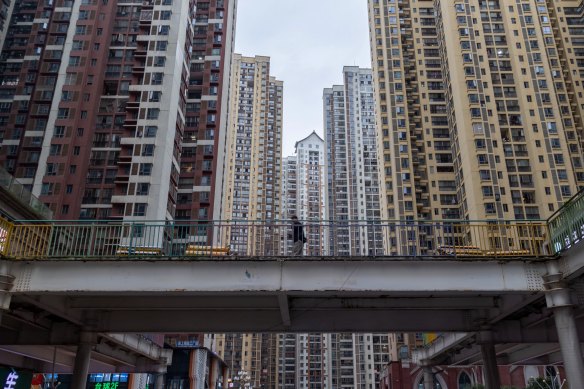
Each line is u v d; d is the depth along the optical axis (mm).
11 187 28531
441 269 17406
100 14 88375
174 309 20391
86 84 83312
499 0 96625
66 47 85312
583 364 15953
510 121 88312
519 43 93062
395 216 95938
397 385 80312
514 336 22016
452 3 96938
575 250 15984
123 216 72125
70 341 21141
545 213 82125
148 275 17047
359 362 134000
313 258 17297
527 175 85000
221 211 98938
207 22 107312
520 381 62031
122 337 25406
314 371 155000
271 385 154875
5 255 16812
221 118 100812
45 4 90875
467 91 90312
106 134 81312
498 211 82625
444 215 95688
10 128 83062
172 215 79250
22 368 28250
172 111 79062
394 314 21578
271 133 175750
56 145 78875
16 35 91188
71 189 76875
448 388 74125
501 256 17500
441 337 33500
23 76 86688
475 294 17859
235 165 163125
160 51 81938
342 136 177875
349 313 21500
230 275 17156
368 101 180750
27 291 16594
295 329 21109
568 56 97812
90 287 16750
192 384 75062
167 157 76312
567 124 90188
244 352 142000
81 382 20203
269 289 17016
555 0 101875
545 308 19859
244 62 176750
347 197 170000
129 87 79875
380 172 102688
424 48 107688
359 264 17453
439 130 101438
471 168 85625
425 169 100062
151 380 67625
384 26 109750
